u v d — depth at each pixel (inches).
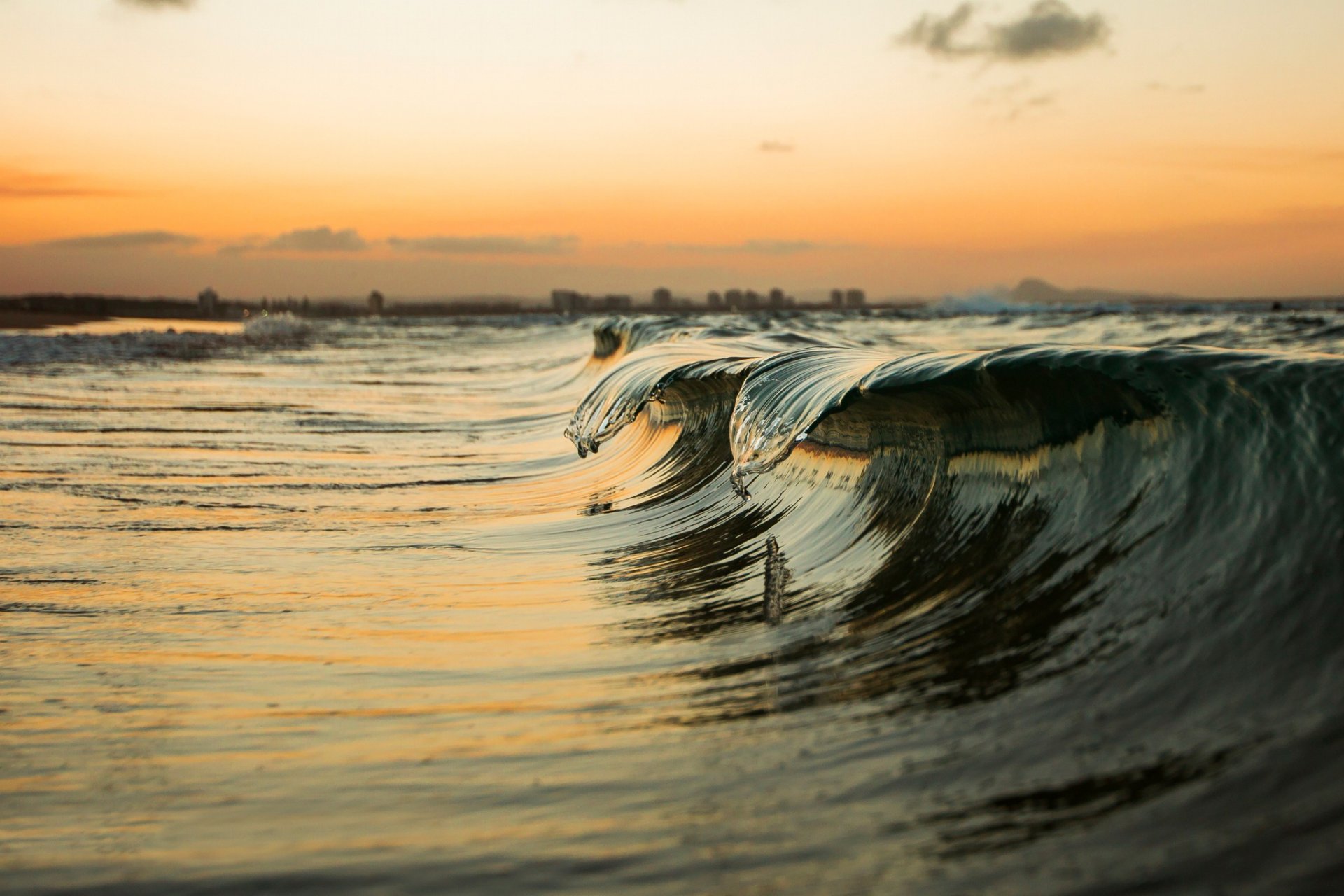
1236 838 68.2
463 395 590.6
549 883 72.1
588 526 220.8
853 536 164.7
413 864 76.1
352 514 239.8
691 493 238.8
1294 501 104.6
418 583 173.6
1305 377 114.3
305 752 100.0
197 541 208.1
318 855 78.4
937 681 102.5
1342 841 66.0
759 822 78.8
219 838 82.2
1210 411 118.1
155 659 132.3
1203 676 90.0
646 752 94.8
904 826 75.8
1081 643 101.7
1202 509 111.4
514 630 142.9
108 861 79.1
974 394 145.3
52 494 259.9
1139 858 67.8
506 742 100.2
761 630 132.1
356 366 824.3
